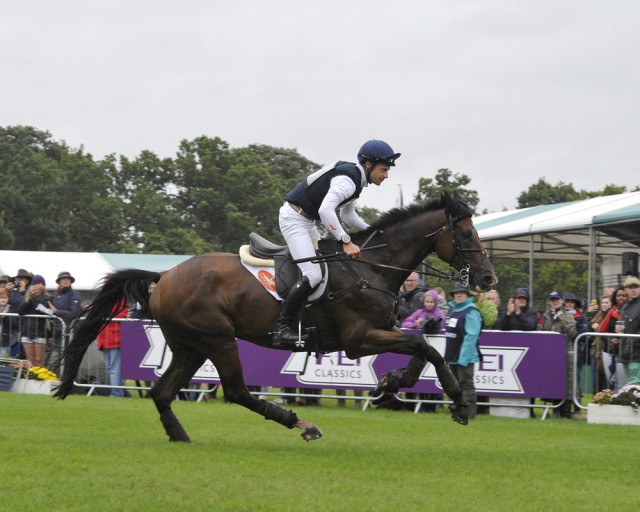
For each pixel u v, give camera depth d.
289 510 5.68
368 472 7.20
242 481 6.56
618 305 14.09
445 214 8.65
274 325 8.48
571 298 13.94
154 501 5.83
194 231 55.28
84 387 14.98
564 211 23.36
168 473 6.79
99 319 9.13
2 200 55.59
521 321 13.59
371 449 8.75
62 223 56.47
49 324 15.13
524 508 5.97
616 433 10.83
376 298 8.41
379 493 6.32
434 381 13.23
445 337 12.80
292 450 8.45
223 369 8.64
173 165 59.72
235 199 58.16
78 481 6.39
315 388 13.78
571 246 25.97
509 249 26.55
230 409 12.76
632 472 7.67
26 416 11.13
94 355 14.96
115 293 9.11
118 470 6.87
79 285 25.41
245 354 13.97
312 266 8.30
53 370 9.20
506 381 13.16
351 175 8.34
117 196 59.28
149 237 52.25
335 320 8.45
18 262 25.89
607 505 6.14
